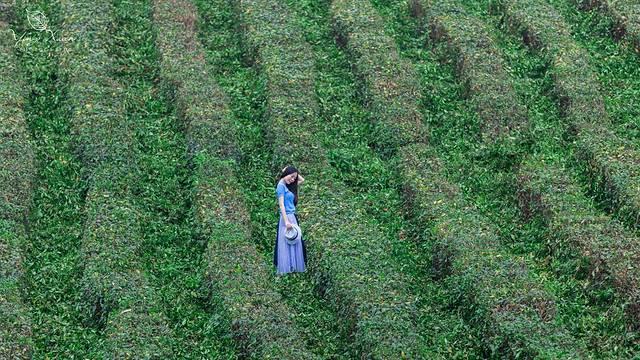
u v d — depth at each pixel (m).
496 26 63.91
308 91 57.59
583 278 47.19
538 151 54.59
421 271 48.62
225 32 63.47
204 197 50.66
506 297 44.94
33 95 57.78
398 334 43.59
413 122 55.62
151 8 63.97
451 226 48.88
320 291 47.22
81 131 53.84
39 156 53.88
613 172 51.53
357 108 57.84
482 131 55.66
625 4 63.44
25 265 47.97
